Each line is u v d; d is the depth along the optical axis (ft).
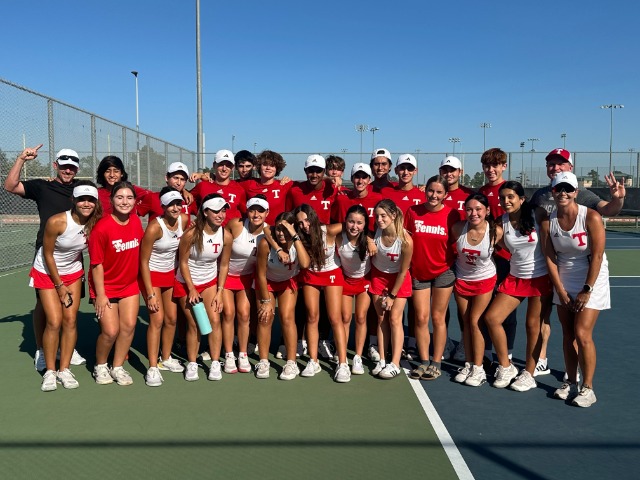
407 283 16.57
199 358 18.86
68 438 12.23
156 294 15.88
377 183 21.66
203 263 16.15
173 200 15.44
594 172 90.99
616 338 20.98
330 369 17.66
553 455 11.46
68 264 15.70
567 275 14.33
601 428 12.82
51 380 15.42
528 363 15.70
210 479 10.42
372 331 19.08
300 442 12.03
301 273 16.92
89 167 44.06
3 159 36.11
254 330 19.53
